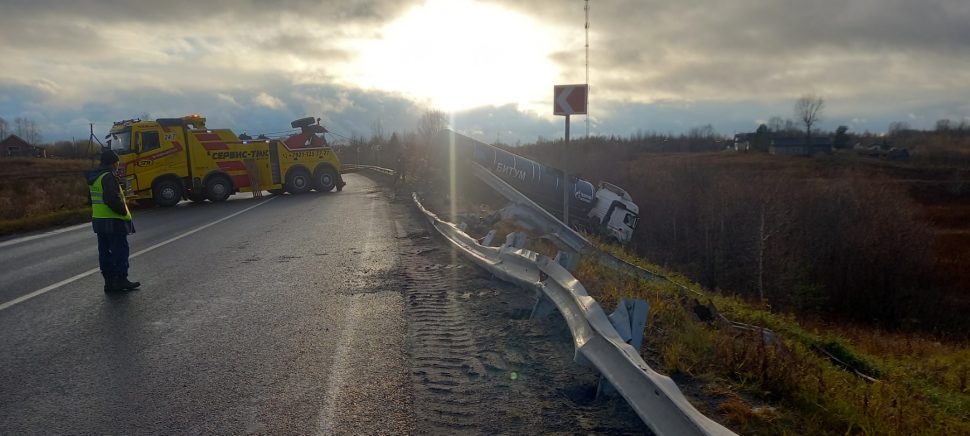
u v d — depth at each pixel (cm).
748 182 3097
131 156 2495
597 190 2039
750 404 429
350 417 433
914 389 582
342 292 838
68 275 1023
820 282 2805
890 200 3127
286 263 1077
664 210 2884
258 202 2581
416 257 1123
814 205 3044
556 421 421
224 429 416
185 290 871
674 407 341
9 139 9188
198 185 2648
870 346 1444
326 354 572
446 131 2430
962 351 1443
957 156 7894
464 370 526
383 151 5672
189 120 2642
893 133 10819
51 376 527
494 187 1991
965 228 4122
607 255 1112
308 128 3073
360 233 1480
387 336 627
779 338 644
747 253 2656
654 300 688
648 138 7512
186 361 559
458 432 408
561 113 1225
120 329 675
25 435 414
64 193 3162
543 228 1410
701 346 530
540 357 554
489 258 955
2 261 1228
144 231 1639
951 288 2866
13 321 719
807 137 9325
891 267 2858
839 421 407
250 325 677
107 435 412
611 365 440
